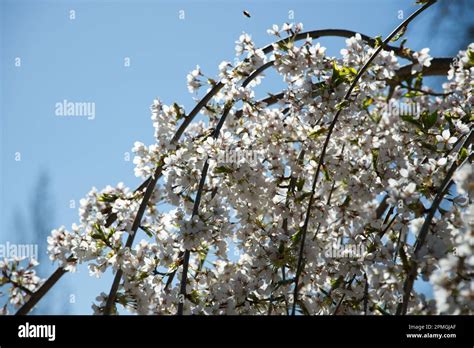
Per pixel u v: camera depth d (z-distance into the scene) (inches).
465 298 85.7
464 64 137.6
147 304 126.9
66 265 137.6
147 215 137.5
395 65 131.1
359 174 137.3
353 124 135.2
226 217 127.1
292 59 134.9
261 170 133.6
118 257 125.1
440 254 99.9
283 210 133.7
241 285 125.2
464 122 132.3
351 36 144.7
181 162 131.9
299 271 115.3
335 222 139.2
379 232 122.6
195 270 135.7
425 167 113.3
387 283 105.0
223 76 138.6
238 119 144.6
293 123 140.6
